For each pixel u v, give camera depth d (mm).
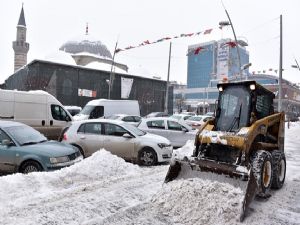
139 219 6027
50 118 16047
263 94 8406
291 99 61875
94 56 64312
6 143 9031
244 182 6582
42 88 45625
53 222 5711
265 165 7348
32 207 6348
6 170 8953
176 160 7254
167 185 7090
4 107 14578
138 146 11656
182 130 15328
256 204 7148
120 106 24734
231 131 7656
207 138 7406
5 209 6199
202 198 6344
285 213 6668
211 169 6891
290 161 13367
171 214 6258
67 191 7457
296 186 8914
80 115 23281
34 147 8969
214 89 78562
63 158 9008
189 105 83875
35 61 45312
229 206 6109
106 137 11953
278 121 8844
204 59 83062
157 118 15797
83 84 50062
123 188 7891
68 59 59125
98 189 7727
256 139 7742
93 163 9156
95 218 5988
